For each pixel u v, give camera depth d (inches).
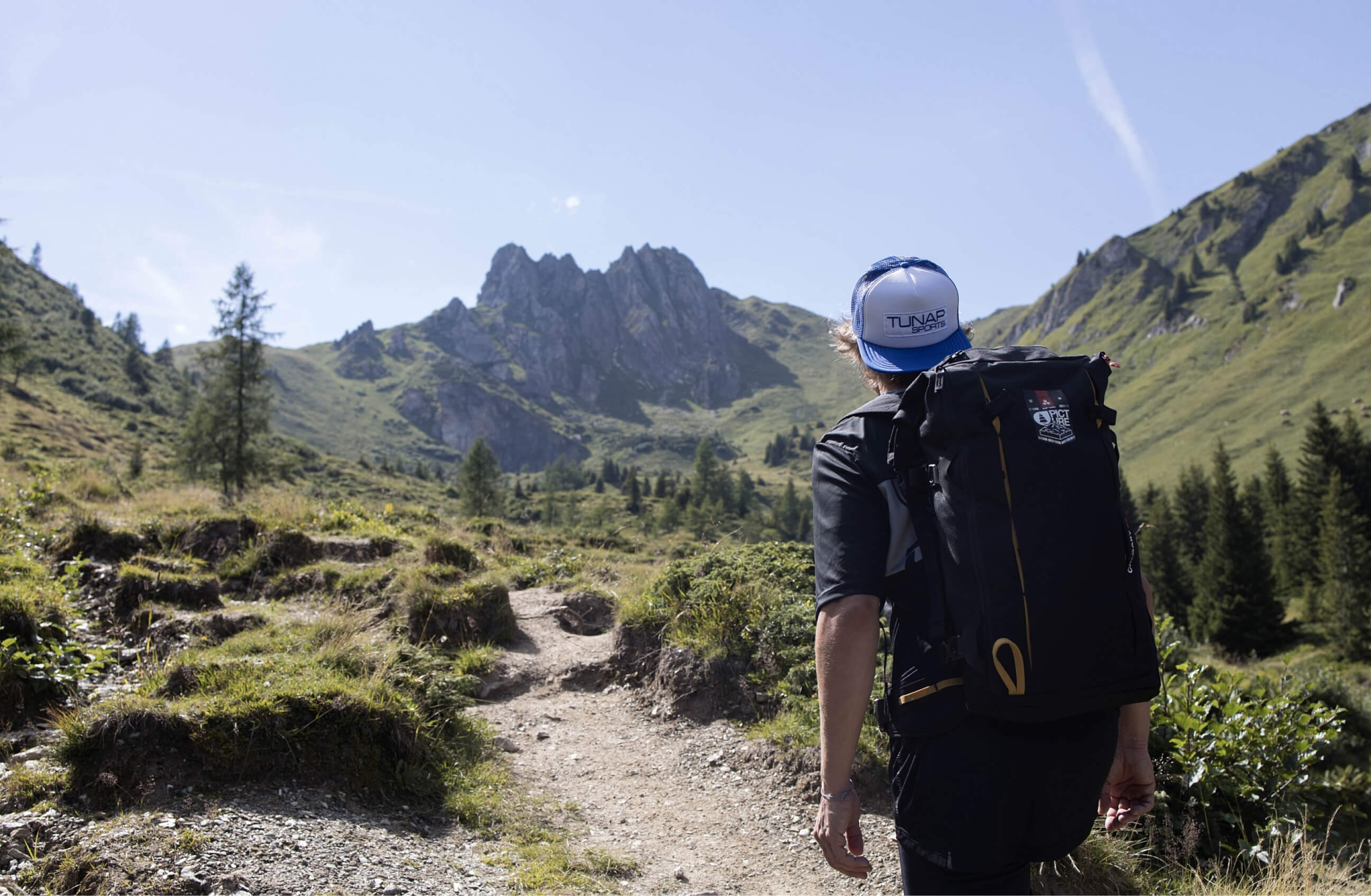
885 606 72.9
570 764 210.5
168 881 124.0
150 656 224.1
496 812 175.0
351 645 219.8
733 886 157.2
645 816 185.8
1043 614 56.3
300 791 162.7
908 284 75.7
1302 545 2541.8
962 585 58.9
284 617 259.9
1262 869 202.2
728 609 254.5
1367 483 2491.4
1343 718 496.7
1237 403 6722.4
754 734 213.2
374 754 176.9
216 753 159.5
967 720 61.0
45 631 208.8
